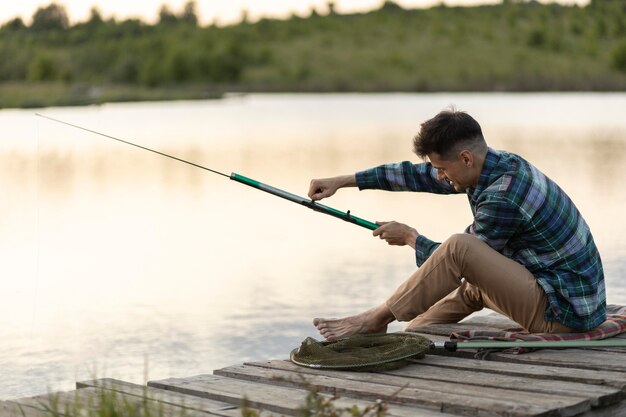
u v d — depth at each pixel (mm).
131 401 3547
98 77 72375
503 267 4094
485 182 4098
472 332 4270
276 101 49156
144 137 22672
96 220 10172
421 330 4668
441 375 3805
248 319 6223
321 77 72625
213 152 18312
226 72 73062
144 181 14039
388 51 77438
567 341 4078
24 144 20969
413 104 41125
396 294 4258
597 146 18156
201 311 6391
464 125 4082
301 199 4520
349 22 86562
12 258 8125
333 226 9562
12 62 70188
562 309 4125
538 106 36188
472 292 4656
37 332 5922
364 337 4188
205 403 3562
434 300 4176
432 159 4164
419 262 4348
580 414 3379
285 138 21734
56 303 6617
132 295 6848
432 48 76875
